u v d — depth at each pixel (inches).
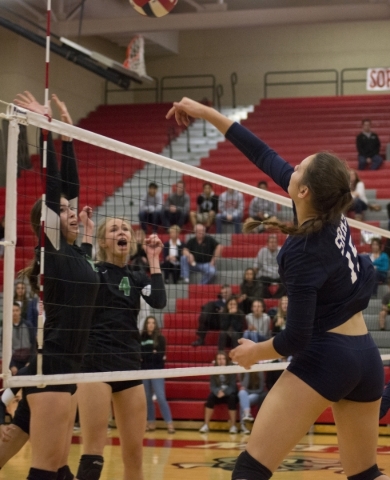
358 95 783.1
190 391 436.1
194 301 444.8
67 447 155.0
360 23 830.5
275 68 850.1
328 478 252.1
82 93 804.6
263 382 413.1
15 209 129.2
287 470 269.7
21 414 150.3
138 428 163.5
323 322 115.0
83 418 159.2
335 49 836.0
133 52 669.9
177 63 876.6
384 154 687.1
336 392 112.5
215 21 671.8
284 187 126.1
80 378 136.4
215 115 136.1
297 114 755.4
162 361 380.8
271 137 716.0
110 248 175.3
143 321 405.1
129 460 164.4
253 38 856.9
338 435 122.0
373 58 826.2
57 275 143.5
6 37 708.7
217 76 866.1
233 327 392.5
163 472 266.7
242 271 490.3
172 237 458.3
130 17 685.3
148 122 775.7
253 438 113.0
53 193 145.6
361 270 120.6
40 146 151.5
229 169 661.9
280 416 111.8
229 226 536.7
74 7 703.7
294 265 111.7
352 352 114.0
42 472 132.8
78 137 146.7
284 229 113.7
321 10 655.1
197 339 423.2
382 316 378.9
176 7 736.3
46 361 139.7
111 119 790.5
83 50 601.6
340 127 713.6
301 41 844.0
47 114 153.3
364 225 209.5
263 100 805.2
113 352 166.2
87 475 155.7
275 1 765.3
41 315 134.2
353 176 544.7
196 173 173.3
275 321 384.5
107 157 694.5
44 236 138.4
